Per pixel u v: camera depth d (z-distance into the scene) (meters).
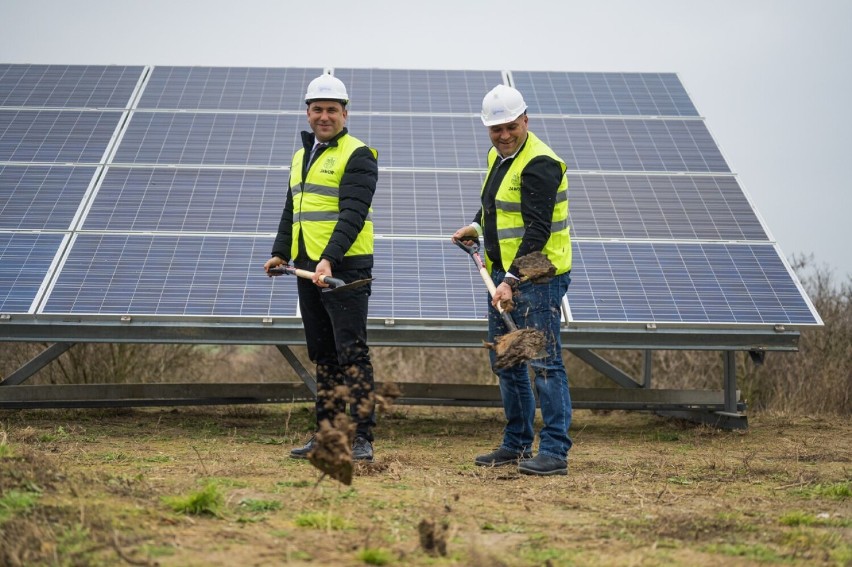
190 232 8.47
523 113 5.90
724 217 8.98
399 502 4.54
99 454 6.08
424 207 8.95
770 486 5.54
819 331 11.88
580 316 7.71
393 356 13.45
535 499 4.82
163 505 4.09
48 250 8.16
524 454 6.11
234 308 7.66
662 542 3.86
